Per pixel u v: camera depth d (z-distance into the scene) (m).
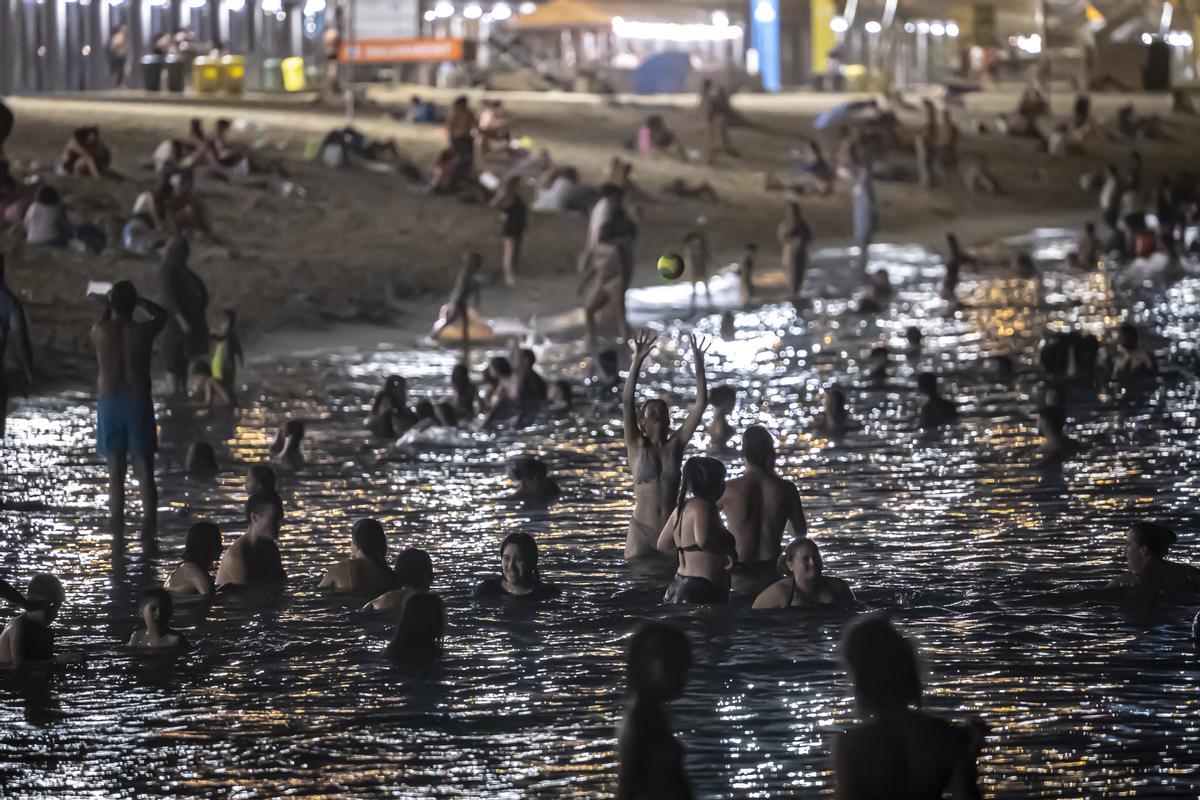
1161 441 47.69
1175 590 30.59
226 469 46.97
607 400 59.50
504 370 56.38
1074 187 151.12
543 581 32.50
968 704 24.31
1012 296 92.88
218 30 165.25
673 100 179.62
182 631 29.27
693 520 30.84
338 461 48.03
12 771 22.17
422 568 32.19
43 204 83.44
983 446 47.78
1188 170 160.00
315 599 31.42
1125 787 20.86
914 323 81.75
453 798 21.00
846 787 15.01
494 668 26.69
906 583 31.73
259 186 103.12
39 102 126.50
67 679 26.44
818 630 28.41
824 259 111.25
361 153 114.88
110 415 38.44
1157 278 100.25
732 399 48.25
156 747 23.09
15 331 42.66
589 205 112.25
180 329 61.94
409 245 97.75
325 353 73.75
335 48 149.75
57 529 38.91
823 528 37.22
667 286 97.31
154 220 89.56
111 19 152.75
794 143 150.88
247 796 21.17
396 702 24.98
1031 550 34.53
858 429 51.53
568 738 23.20
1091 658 26.53
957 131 148.62
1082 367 61.25
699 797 20.64
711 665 26.34
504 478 44.88
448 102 154.12
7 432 53.94
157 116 122.12
